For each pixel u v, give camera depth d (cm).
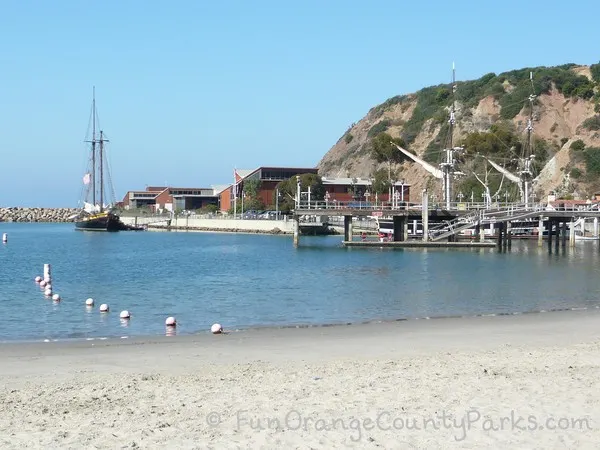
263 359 2338
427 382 1912
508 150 16712
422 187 18900
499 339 2736
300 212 9919
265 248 10481
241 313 3734
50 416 1619
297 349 2530
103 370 2164
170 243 12675
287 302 4194
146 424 1559
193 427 1538
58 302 4269
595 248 9512
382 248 9281
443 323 3192
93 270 6906
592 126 16650
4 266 7562
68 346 2619
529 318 3347
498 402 1712
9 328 3266
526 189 10900
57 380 2011
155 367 2206
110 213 18762
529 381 1922
